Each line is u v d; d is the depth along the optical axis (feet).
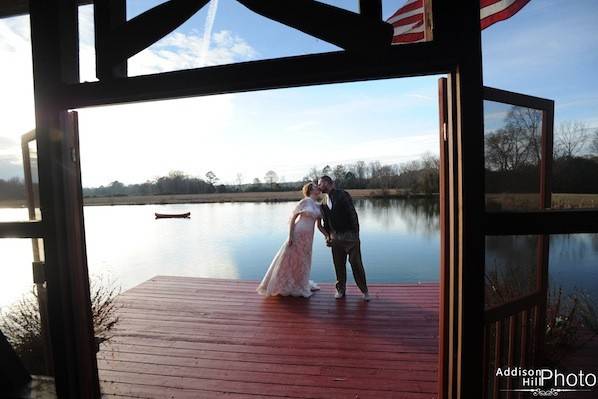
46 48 5.28
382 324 10.68
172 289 14.85
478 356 4.54
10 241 5.75
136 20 5.03
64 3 5.33
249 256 39.24
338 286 13.17
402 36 6.25
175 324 11.05
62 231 5.49
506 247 4.86
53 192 5.36
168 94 5.06
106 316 10.59
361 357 8.68
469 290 4.48
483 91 4.39
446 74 4.57
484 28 4.55
